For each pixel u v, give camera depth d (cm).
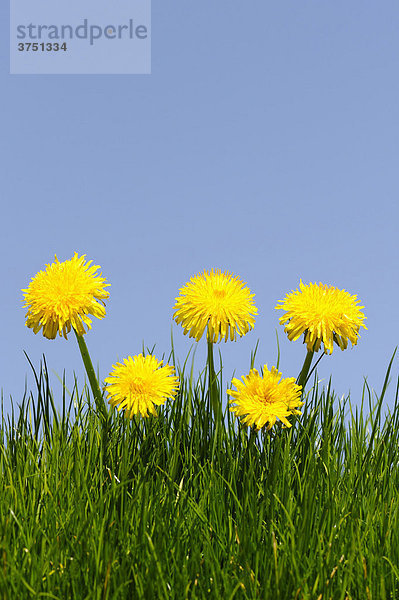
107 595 69
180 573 71
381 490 80
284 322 80
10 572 71
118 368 79
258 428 77
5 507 76
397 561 73
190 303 80
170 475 80
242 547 73
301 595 70
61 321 79
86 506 76
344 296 80
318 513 77
